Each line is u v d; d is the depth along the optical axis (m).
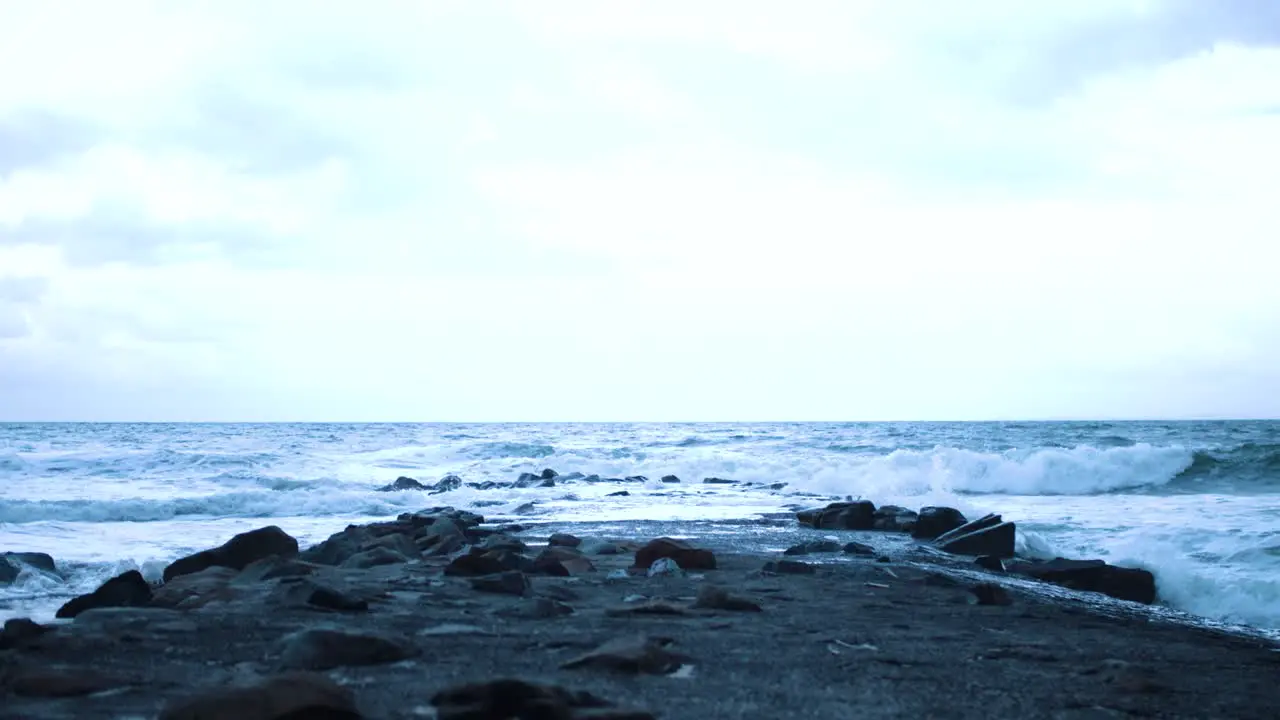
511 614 7.66
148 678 5.39
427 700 4.79
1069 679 5.96
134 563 12.62
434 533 15.49
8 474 32.28
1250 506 20.94
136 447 50.91
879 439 56.22
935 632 7.71
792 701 5.09
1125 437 55.78
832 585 10.45
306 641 5.77
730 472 36.16
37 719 4.56
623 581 10.30
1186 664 7.01
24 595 10.46
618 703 4.76
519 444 46.66
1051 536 16.56
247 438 67.12
